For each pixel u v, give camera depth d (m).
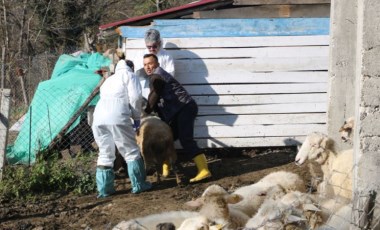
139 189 9.57
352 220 6.29
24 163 11.05
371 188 6.43
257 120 11.19
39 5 25.42
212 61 11.10
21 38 22.45
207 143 11.17
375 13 6.36
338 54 9.02
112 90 9.39
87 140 11.55
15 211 9.04
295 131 11.23
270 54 11.12
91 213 8.81
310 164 8.71
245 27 11.09
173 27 11.07
